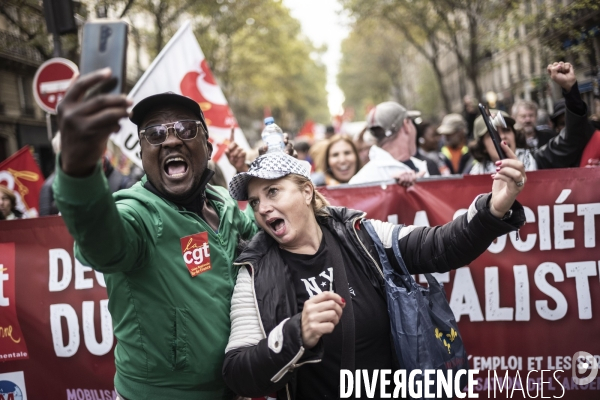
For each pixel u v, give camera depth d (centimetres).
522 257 311
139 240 184
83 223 150
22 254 325
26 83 1631
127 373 203
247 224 244
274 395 210
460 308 314
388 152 420
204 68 452
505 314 311
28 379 325
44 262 323
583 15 512
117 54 136
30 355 324
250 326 193
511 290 311
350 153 507
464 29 1484
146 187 208
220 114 455
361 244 208
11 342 325
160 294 196
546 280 309
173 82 444
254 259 203
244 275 203
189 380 200
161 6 1412
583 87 511
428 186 331
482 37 1302
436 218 329
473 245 197
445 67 3338
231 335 196
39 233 324
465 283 314
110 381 318
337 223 215
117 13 1323
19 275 324
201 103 452
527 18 766
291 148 294
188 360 198
